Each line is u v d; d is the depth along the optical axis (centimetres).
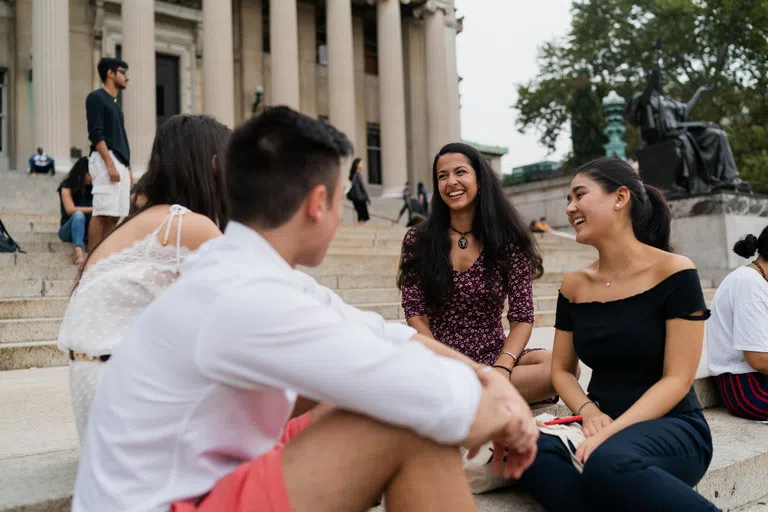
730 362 359
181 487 127
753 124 2970
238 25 2270
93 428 134
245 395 129
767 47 2884
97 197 609
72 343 179
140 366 128
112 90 618
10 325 492
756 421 349
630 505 189
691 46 3017
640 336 233
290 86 2000
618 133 2084
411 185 2542
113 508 126
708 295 1012
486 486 238
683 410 229
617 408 240
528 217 2100
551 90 3409
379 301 772
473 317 316
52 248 812
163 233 181
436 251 312
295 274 143
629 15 3209
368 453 132
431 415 125
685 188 1273
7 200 1238
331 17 2155
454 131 2497
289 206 135
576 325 253
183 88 2183
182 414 126
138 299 178
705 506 181
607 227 245
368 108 2545
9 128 1906
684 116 1327
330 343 121
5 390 356
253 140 135
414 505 134
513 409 150
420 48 2605
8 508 175
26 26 1923
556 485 209
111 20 2028
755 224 1223
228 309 120
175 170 194
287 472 129
